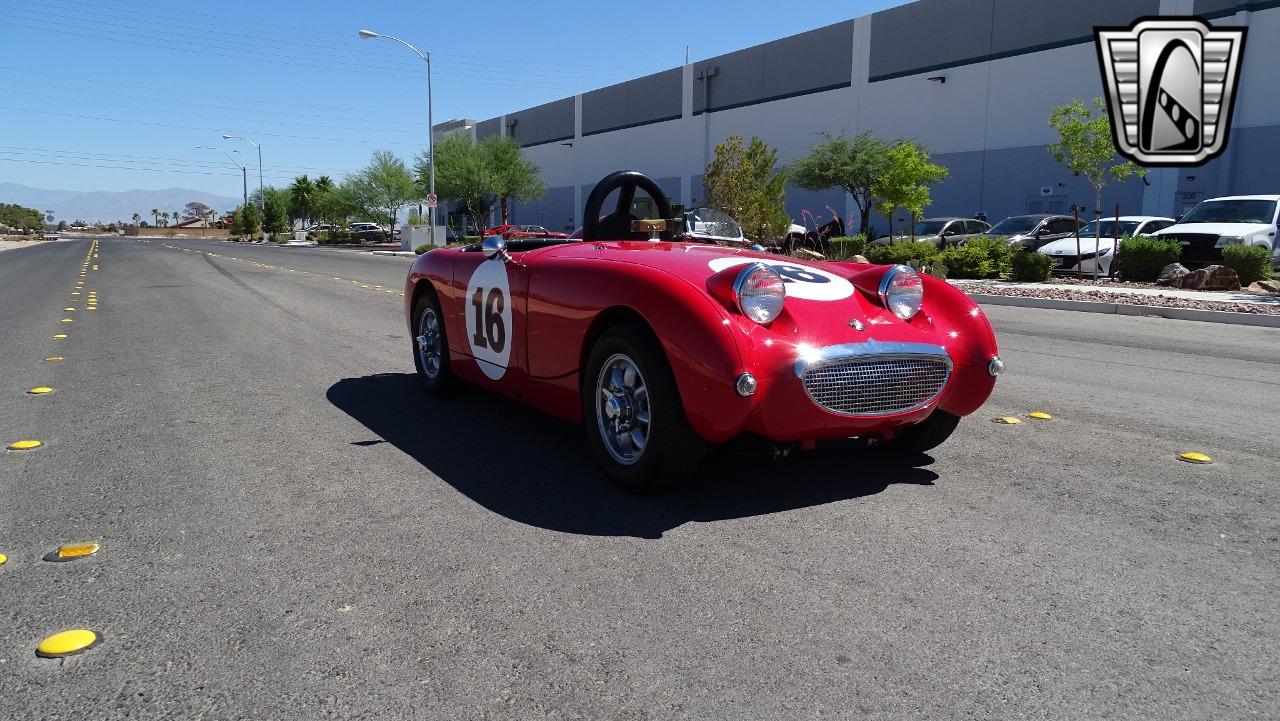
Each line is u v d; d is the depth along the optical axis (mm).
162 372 6227
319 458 3992
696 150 40344
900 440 4016
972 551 2883
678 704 1967
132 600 2502
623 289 3348
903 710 1945
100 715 1923
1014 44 26859
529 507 3309
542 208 53344
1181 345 7973
